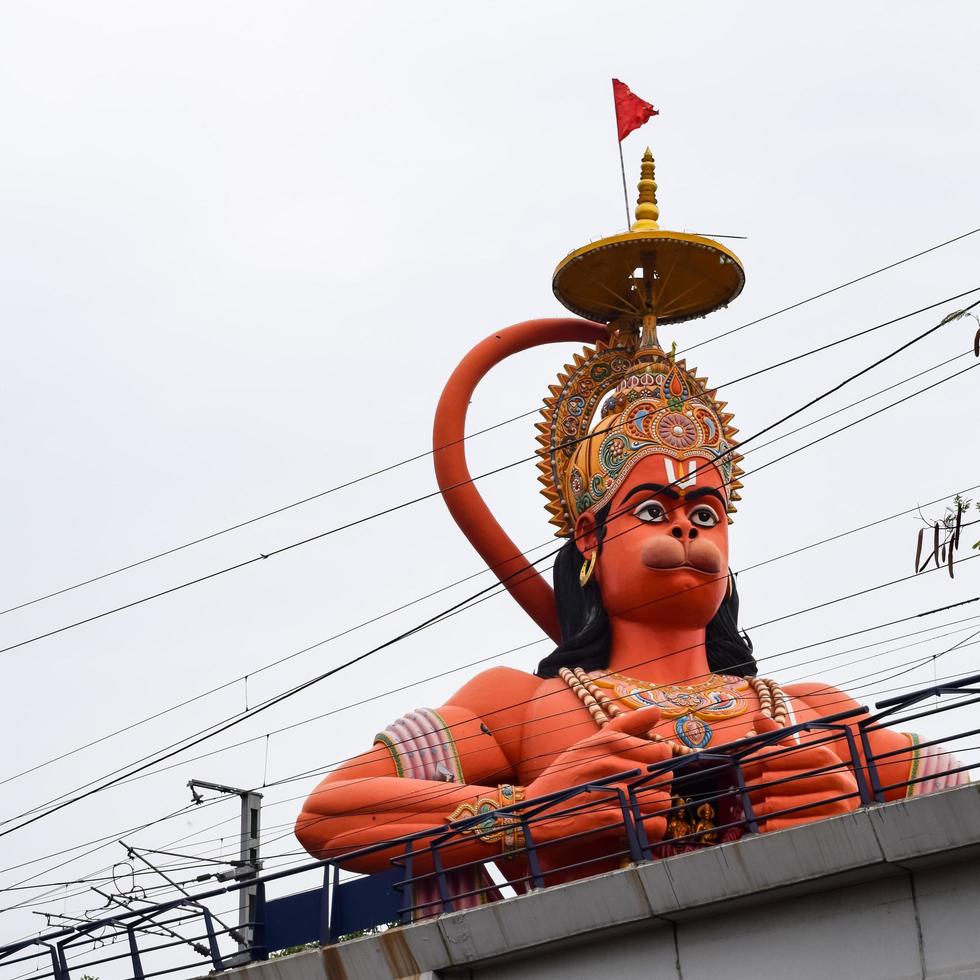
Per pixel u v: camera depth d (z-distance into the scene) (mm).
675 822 26125
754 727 25828
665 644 28547
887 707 20422
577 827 24922
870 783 20328
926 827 19031
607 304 32219
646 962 21312
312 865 24734
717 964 20719
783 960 20203
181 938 25750
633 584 28406
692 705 27406
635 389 29844
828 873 19656
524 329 32562
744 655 29484
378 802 26625
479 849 25875
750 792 23719
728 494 29656
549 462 30781
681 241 30438
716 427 29703
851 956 19703
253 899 29781
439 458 31250
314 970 23844
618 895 21203
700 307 32312
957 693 20391
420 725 27875
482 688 28703
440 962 22734
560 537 30266
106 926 26328
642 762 25328
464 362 31953
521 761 27969
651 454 28891
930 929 19250
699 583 28344
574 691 27844
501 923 22141
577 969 21891
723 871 20391
